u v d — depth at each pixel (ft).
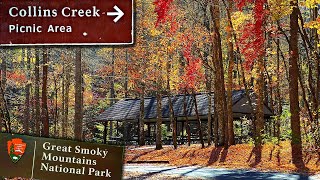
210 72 103.45
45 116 76.07
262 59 77.30
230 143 85.56
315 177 50.62
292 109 67.46
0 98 65.92
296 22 65.98
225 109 83.92
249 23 68.54
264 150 73.97
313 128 69.05
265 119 122.11
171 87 114.73
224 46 109.40
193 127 176.76
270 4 57.52
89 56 130.11
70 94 151.12
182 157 85.97
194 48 89.61
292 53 66.69
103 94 190.70
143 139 132.77
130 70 109.60
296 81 67.00
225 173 57.47
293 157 65.36
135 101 154.20
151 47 97.71
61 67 128.57
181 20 85.40
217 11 78.13
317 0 50.83
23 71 105.70
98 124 187.83
